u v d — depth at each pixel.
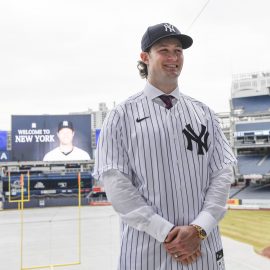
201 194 2.33
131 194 2.17
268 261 10.06
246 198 30.19
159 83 2.41
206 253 2.22
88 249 12.49
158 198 2.19
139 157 2.24
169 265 2.13
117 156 2.27
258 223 18.77
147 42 2.41
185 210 2.22
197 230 2.13
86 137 37.75
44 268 9.72
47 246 13.55
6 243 14.56
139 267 2.17
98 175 2.29
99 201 36.94
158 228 2.08
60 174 37.91
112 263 10.05
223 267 2.37
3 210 33.50
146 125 2.28
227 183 2.40
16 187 36.78
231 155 2.53
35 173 38.03
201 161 2.33
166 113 2.35
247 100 36.91
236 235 14.98
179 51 2.42
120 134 2.32
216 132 2.57
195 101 2.63
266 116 35.62
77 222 21.97
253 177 32.47
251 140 34.34
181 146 2.28
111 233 16.66
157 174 2.20
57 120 37.44
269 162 33.44
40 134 37.09
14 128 36.66
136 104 2.40
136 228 2.15
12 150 36.62
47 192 37.50
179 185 2.22
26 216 27.00
